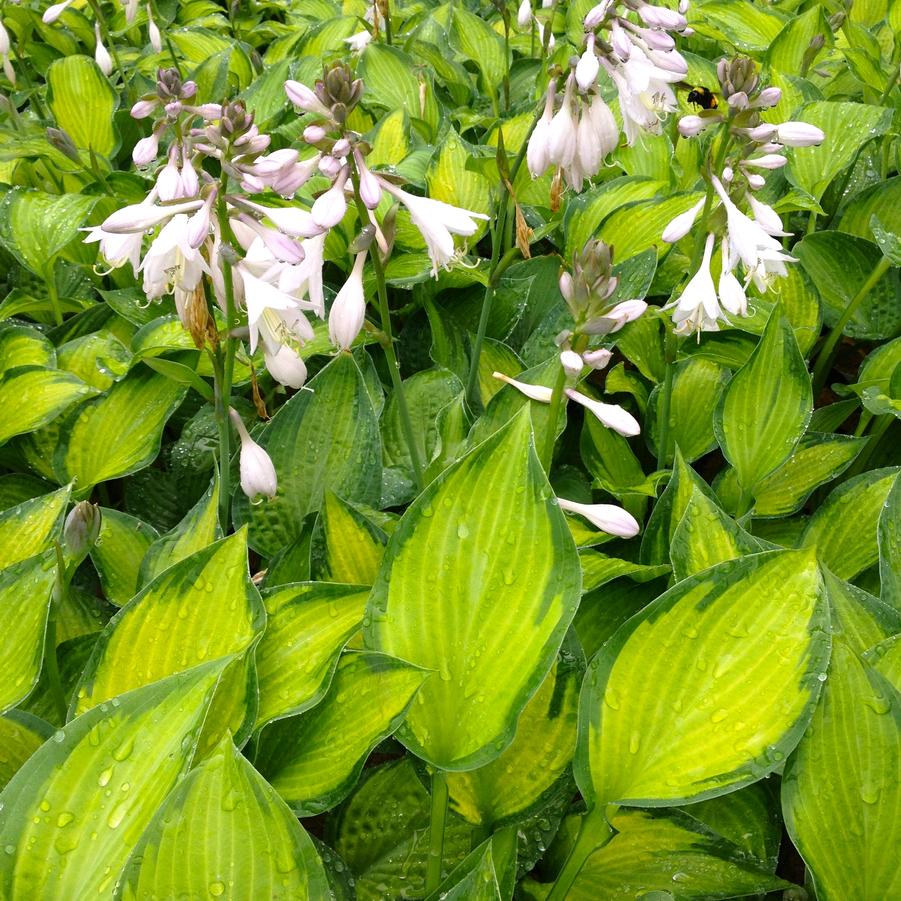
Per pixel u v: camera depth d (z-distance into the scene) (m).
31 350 0.76
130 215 0.49
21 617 0.50
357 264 0.52
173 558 0.59
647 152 0.94
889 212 0.89
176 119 0.51
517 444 0.46
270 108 1.05
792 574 0.45
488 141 0.98
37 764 0.40
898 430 0.79
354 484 0.65
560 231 0.92
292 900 0.37
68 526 0.55
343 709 0.47
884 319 0.84
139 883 0.37
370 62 1.06
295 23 1.40
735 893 0.48
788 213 0.93
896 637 0.48
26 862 0.39
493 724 0.44
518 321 0.85
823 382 0.88
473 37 1.17
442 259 0.53
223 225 0.51
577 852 0.46
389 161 0.93
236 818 0.38
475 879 0.39
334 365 0.66
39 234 0.80
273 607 0.51
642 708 0.45
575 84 0.59
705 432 0.75
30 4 1.37
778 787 0.52
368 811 0.52
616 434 0.72
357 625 0.48
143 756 0.41
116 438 0.71
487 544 0.46
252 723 0.45
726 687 0.44
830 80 1.15
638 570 0.56
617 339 0.75
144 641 0.49
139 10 1.40
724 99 0.58
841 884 0.43
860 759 0.43
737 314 0.59
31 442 0.74
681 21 0.58
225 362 0.57
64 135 0.84
